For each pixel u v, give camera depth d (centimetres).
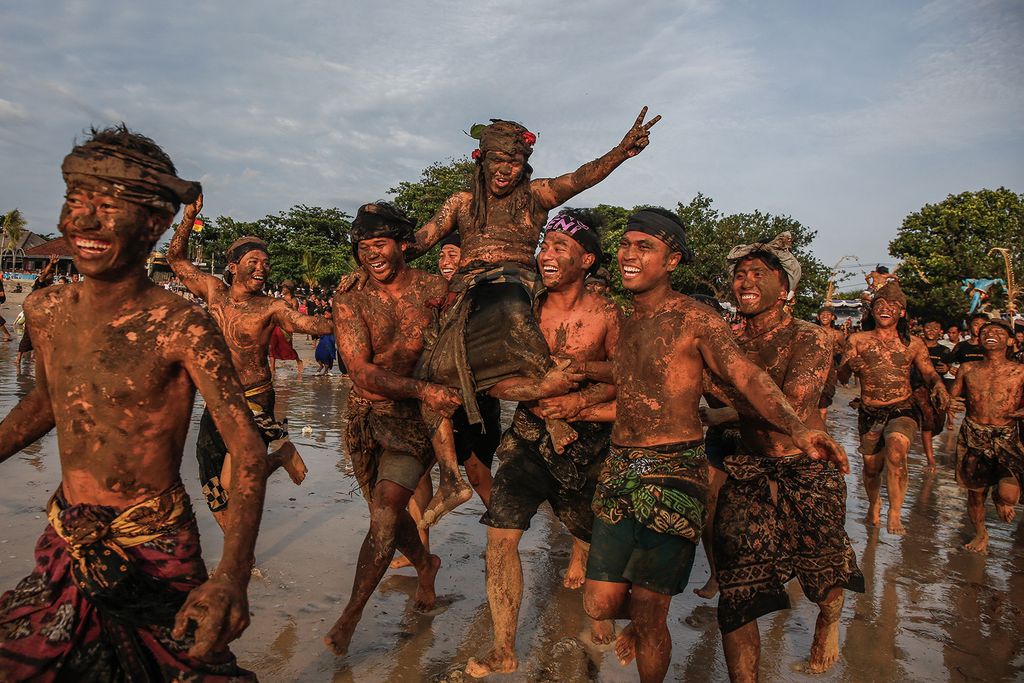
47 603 219
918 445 1112
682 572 304
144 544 222
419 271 436
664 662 301
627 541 309
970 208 4319
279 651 359
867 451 675
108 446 219
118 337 217
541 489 379
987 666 387
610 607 311
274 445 843
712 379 372
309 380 1586
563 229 384
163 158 217
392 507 374
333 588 439
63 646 217
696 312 313
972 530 664
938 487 830
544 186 437
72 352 221
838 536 348
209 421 461
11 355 1639
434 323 413
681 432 314
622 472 314
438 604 433
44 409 248
